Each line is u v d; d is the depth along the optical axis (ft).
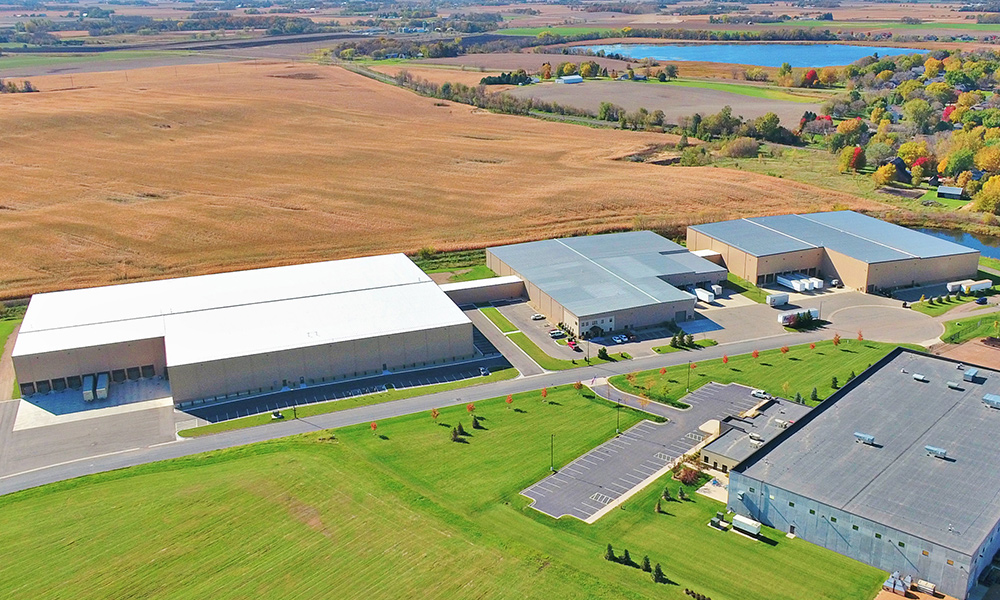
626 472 295.28
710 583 234.38
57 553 255.09
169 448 318.04
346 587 236.22
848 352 391.45
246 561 249.14
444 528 263.08
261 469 299.99
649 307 424.87
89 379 366.22
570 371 380.17
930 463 268.82
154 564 248.93
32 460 311.06
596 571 240.32
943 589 227.81
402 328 384.68
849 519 241.96
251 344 368.07
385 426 332.19
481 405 349.20
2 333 434.30
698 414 336.08
